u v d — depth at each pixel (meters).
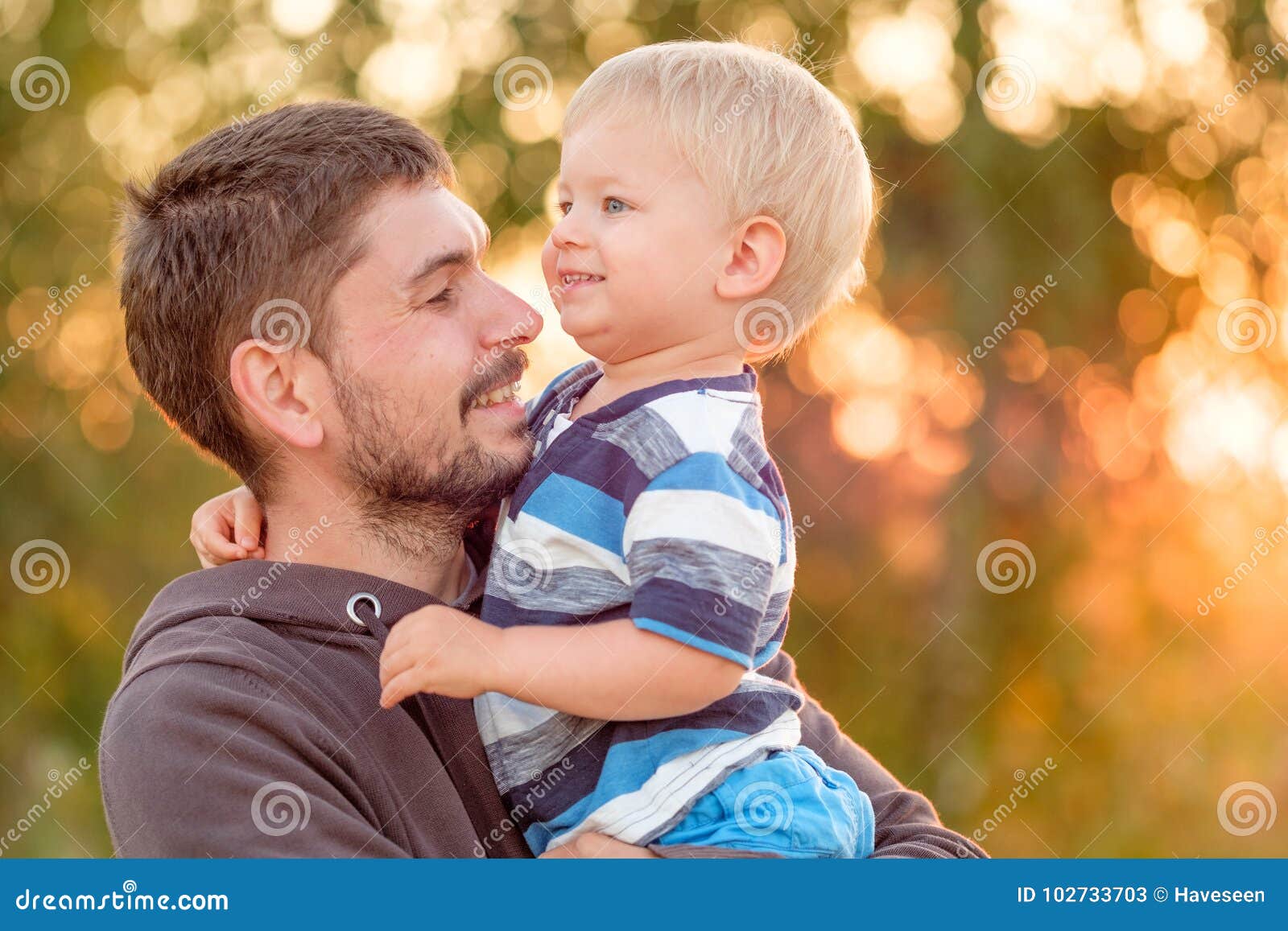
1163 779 8.27
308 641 2.45
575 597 2.37
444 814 2.38
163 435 7.61
